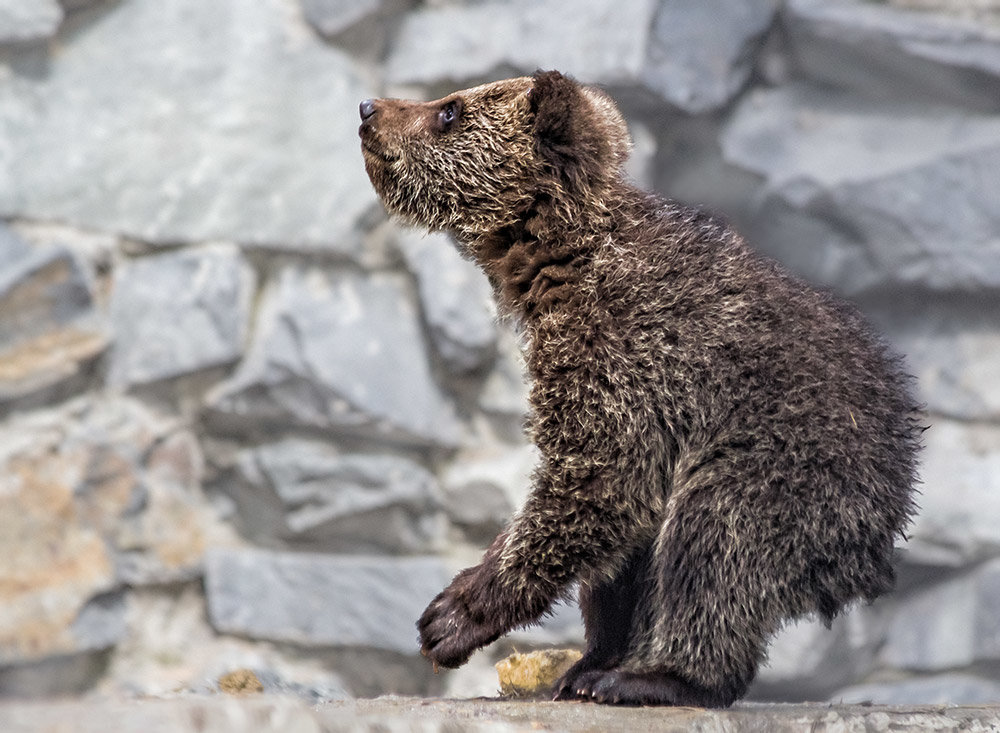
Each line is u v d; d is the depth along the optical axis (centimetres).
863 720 521
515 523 559
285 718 385
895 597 1338
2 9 1252
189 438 1243
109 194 1264
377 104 657
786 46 1469
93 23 1318
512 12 1402
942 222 1387
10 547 1125
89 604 1150
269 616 1200
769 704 598
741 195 1473
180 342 1229
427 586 1209
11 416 1177
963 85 1404
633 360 549
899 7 1434
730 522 525
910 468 558
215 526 1236
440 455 1268
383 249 1317
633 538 554
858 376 548
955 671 1299
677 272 564
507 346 1280
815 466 525
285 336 1248
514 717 476
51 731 346
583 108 607
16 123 1262
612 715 491
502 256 625
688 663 533
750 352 542
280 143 1314
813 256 1452
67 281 1204
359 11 1356
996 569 1298
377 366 1255
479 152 624
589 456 546
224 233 1280
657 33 1401
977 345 1394
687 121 1445
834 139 1437
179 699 448
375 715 429
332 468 1230
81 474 1170
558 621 1197
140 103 1300
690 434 545
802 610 536
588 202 595
